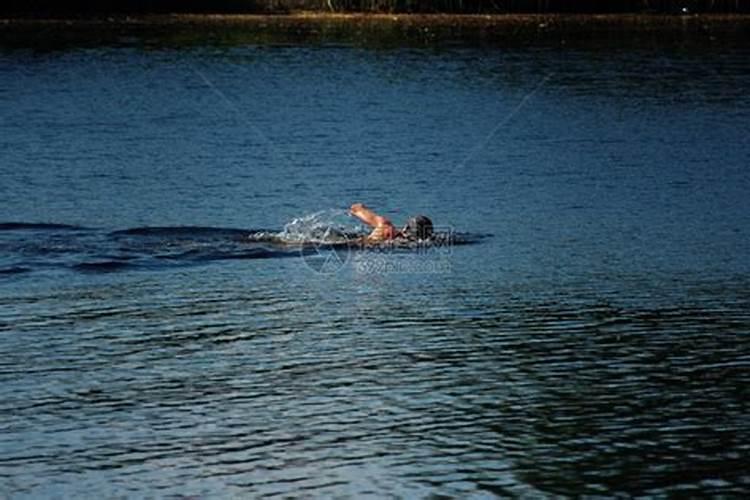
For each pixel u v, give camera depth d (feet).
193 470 68.44
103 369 84.02
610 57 280.51
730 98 225.76
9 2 339.98
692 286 105.09
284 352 87.66
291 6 358.23
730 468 68.69
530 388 80.79
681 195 145.07
